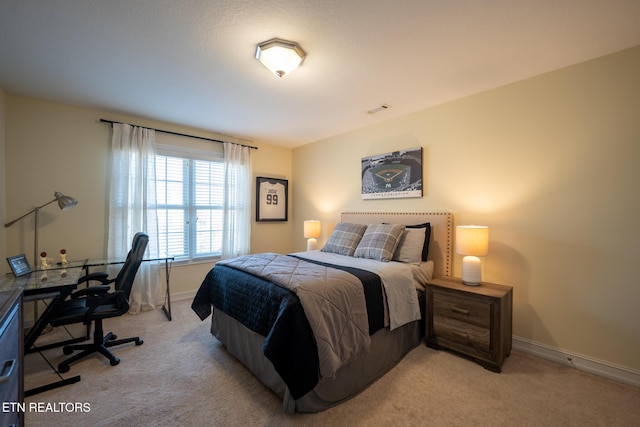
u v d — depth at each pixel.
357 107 3.04
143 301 3.37
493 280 2.56
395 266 2.47
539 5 1.52
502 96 2.52
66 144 2.98
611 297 2.00
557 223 2.23
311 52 1.99
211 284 2.57
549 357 2.24
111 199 3.16
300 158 4.83
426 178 3.08
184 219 3.82
